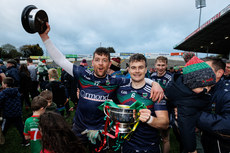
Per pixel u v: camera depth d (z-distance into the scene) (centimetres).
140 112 108
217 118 86
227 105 89
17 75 388
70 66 154
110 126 126
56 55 148
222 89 100
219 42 1828
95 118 146
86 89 146
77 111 159
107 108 121
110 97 144
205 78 87
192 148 94
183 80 100
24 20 115
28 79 423
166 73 268
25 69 420
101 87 142
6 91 240
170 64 2877
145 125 124
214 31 1318
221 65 125
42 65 520
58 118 90
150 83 130
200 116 93
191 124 94
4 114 246
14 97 249
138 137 126
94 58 142
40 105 169
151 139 126
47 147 85
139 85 129
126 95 134
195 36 1509
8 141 274
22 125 260
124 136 128
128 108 105
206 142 109
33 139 166
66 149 84
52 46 145
